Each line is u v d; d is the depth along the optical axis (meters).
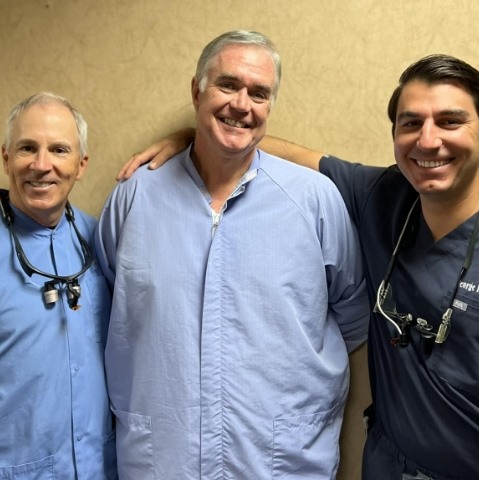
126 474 1.27
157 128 1.52
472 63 1.35
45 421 1.16
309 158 1.37
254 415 1.20
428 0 1.35
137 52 1.50
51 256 1.24
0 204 1.21
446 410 1.07
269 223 1.24
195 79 1.22
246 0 1.43
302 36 1.42
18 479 1.15
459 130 0.99
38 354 1.16
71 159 1.17
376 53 1.39
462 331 1.03
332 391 1.31
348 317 1.41
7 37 1.55
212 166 1.24
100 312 1.31
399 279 1.15
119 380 1.29
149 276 1.22
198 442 1.19
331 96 1.42
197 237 1.23
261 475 1.21
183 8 1.46
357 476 1.55
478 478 1.07
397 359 1.14
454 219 1.06
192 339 1.20
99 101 1.54
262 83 1.16
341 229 1.28
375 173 1.27
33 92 1.56
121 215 1.29
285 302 1.22
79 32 1.52
